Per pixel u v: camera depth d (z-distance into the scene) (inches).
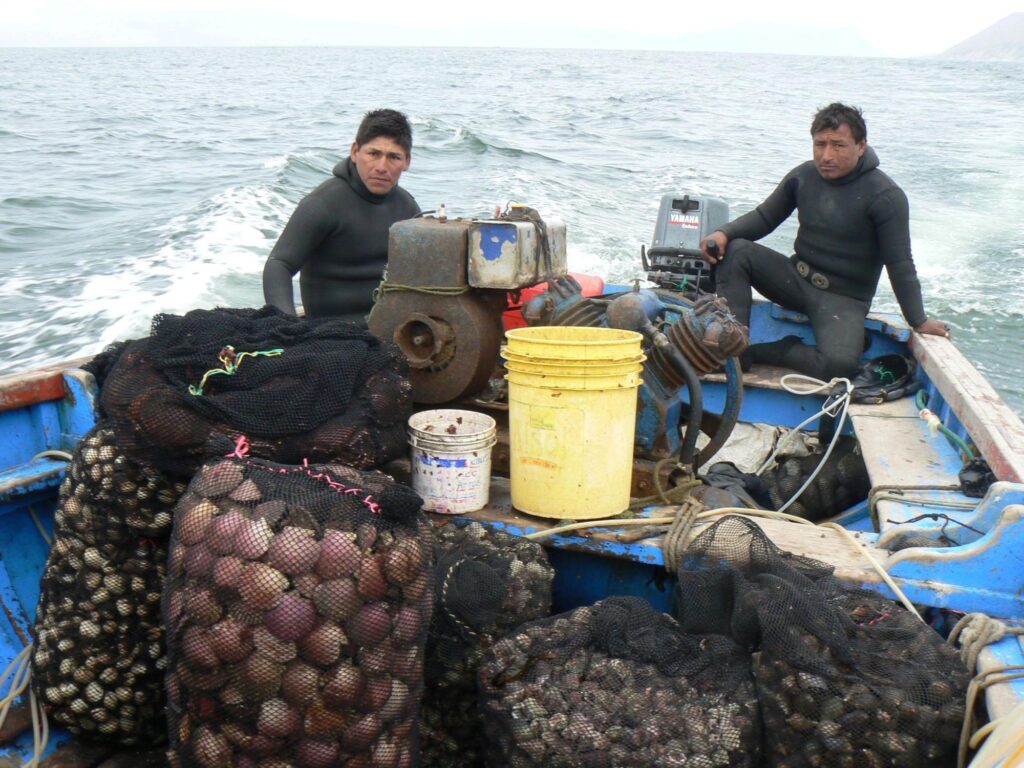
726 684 92.2
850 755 86.6
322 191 165.9
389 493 85.8
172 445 97.9
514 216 134.4
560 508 115.3
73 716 104.4
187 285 458.3
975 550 103.9
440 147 1048.2
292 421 100.8
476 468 117.3
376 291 136.4
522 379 113.0
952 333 454.6
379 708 84.0
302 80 3550.7
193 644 81.7
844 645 89.3
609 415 112.6
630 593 121.9
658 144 1305.4
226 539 81.2
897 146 1434.5
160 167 896.9
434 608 101.9
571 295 141.3
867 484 173.8
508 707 92.2
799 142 1425.9
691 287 228.4
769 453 187.8
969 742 85.4
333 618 80.7
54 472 128.8
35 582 128.9
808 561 107.0
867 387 188.4
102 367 125.1
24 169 891.4
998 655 93.7
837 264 208.7
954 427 161.3
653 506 122.6
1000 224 773.3
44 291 453.4
